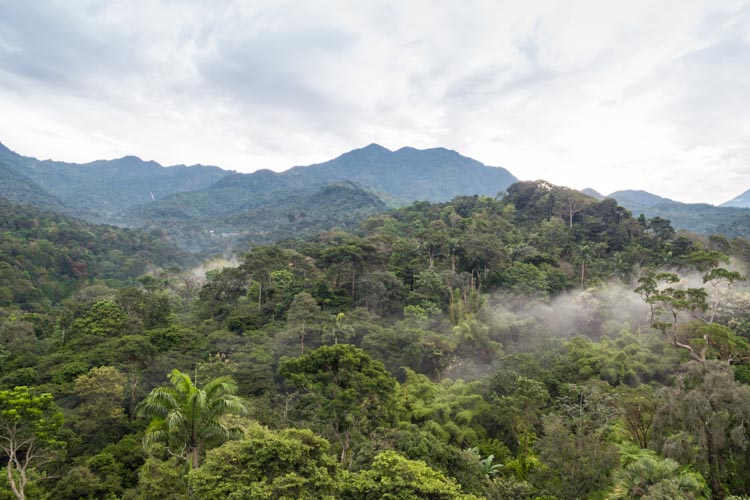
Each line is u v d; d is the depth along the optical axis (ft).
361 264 234.79
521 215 410.11
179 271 425.69
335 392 92.12
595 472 77.00
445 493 57.47
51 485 93.81
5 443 77.87
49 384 130.72
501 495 77.30
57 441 84.53
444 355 165.17
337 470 60.39
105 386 123.13
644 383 140.36
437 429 111.86
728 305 165.07
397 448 86.58
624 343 161.89
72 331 192.34
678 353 146.92
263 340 174.19
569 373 139.33
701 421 76.64
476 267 255.91
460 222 359.25
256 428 75.61
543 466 85.20
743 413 73.20
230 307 227.40
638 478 68.90
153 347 163.73
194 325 212.02
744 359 132.67
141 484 83.10
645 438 97.35
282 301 220.84
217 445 73.87
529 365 140.36
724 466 73.87
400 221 475.31
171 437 72.38
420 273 237.86
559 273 246.27
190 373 145.38
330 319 181.16
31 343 195.00
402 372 158.40
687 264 237.25
